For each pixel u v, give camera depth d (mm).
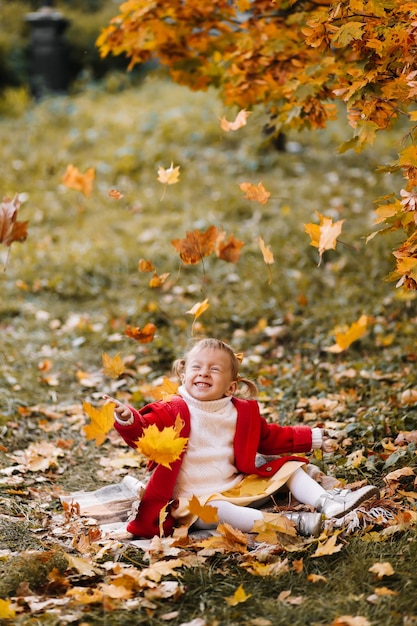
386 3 3285
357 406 4777
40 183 10344
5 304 6992
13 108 13680
